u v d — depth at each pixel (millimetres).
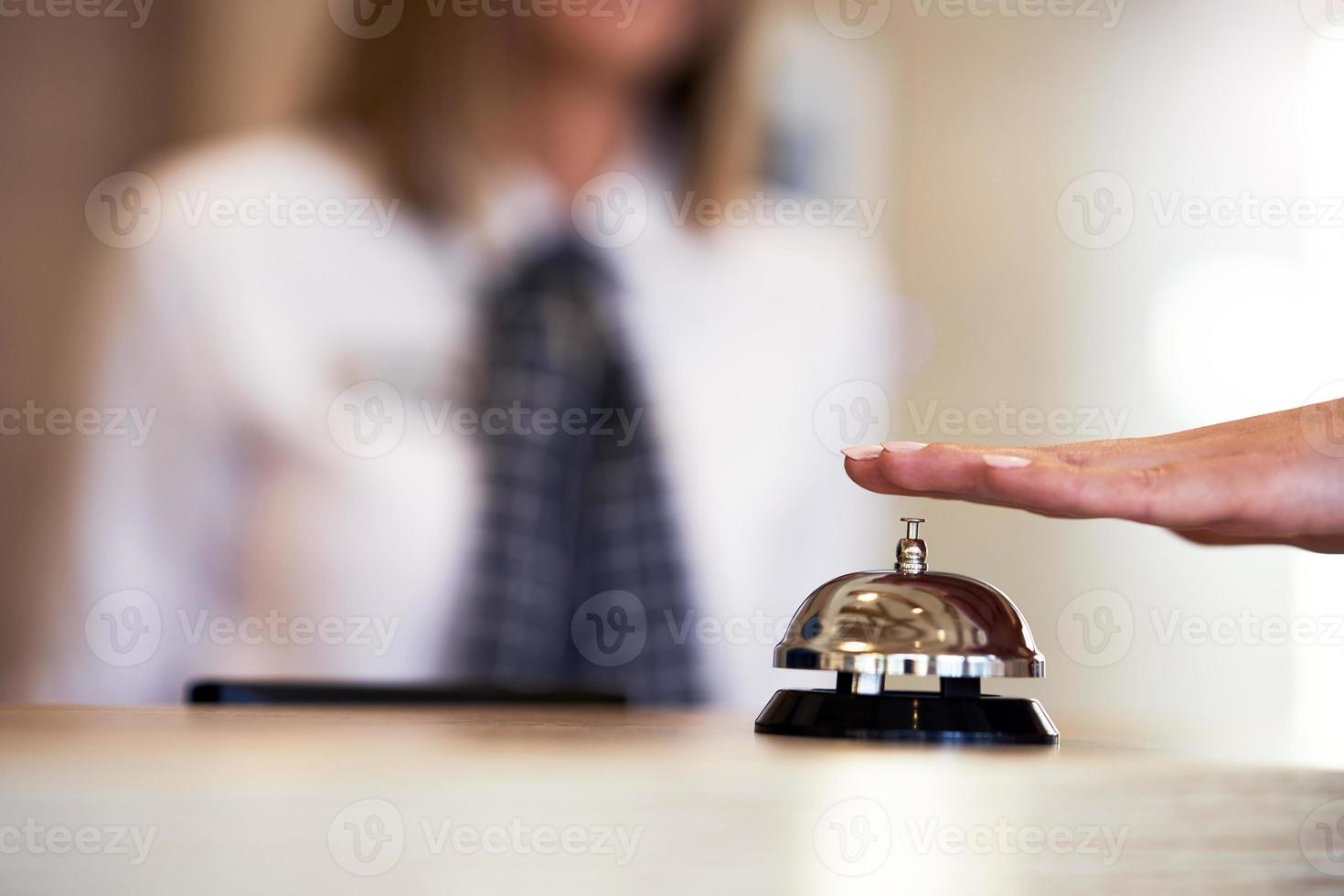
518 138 2283
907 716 458
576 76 2293
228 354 2117
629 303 2328
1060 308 2645
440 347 2219
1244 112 2723
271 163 2199
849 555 2465
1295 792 380
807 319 2447
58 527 2131
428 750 361
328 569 2139
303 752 345
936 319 2572
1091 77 2650
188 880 289
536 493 2236
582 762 336
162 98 2246
